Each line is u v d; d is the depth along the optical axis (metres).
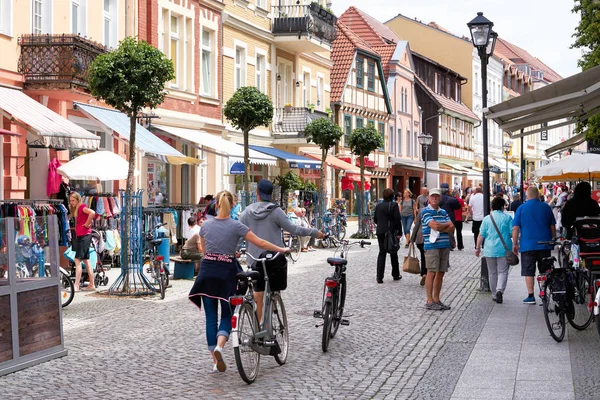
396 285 18.33
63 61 20.34
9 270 9.68
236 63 34.84
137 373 9.48
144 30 27.17
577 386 8.66
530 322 13.07
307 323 13.02
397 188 61.50
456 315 13.91
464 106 77.19
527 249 14.84
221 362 9.02
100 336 11.91
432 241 14.45
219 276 9.36
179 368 9.76
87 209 16.94
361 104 52.59
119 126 23.41
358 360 10.20
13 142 19.98
